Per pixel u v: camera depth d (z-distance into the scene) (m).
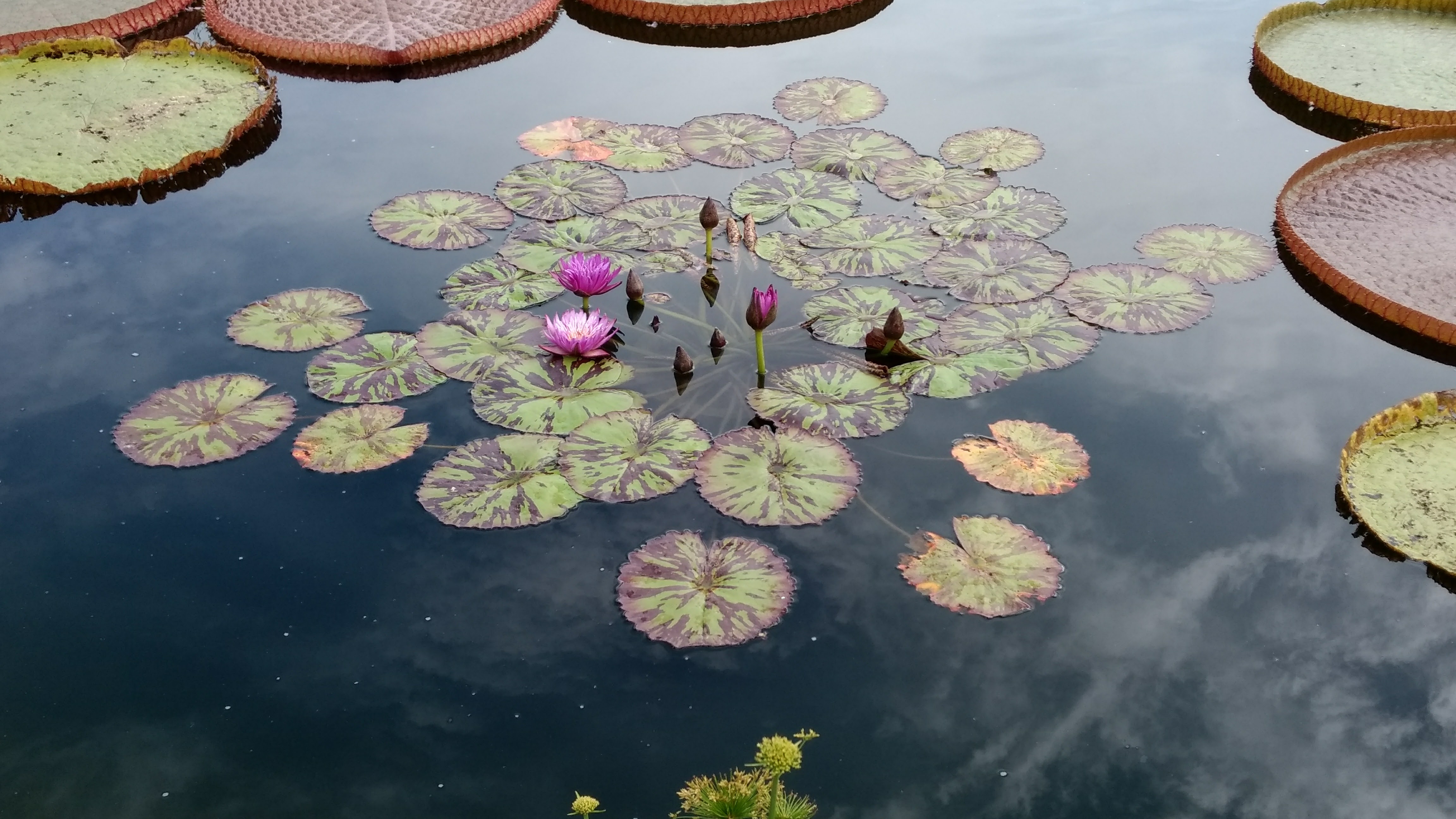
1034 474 3.45
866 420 3.64
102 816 2.55
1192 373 3.91
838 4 6.91
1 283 4.46
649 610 3.01
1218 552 3.21
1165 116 5.69
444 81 6.15
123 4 6.74
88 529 3.33
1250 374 3.91
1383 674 2.87
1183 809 2.54
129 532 3.32
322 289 4.33
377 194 5.04
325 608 3.07
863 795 2.55
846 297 4.23
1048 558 3.16
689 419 3.65
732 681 2.83
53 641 2.99
